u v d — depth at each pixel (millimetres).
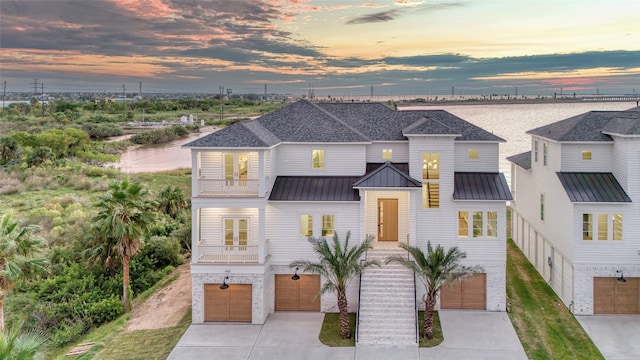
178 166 76875
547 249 30344
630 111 29109
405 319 24172
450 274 22656
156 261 36500
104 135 99312
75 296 30703
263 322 25734
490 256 26500
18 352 10945
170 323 26391
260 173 25609
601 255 25406
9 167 66375
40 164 69312
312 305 27328
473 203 26484
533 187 33406
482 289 26797
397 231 29125
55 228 40156
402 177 26484
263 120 30328
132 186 28984
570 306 26094
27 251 23453
